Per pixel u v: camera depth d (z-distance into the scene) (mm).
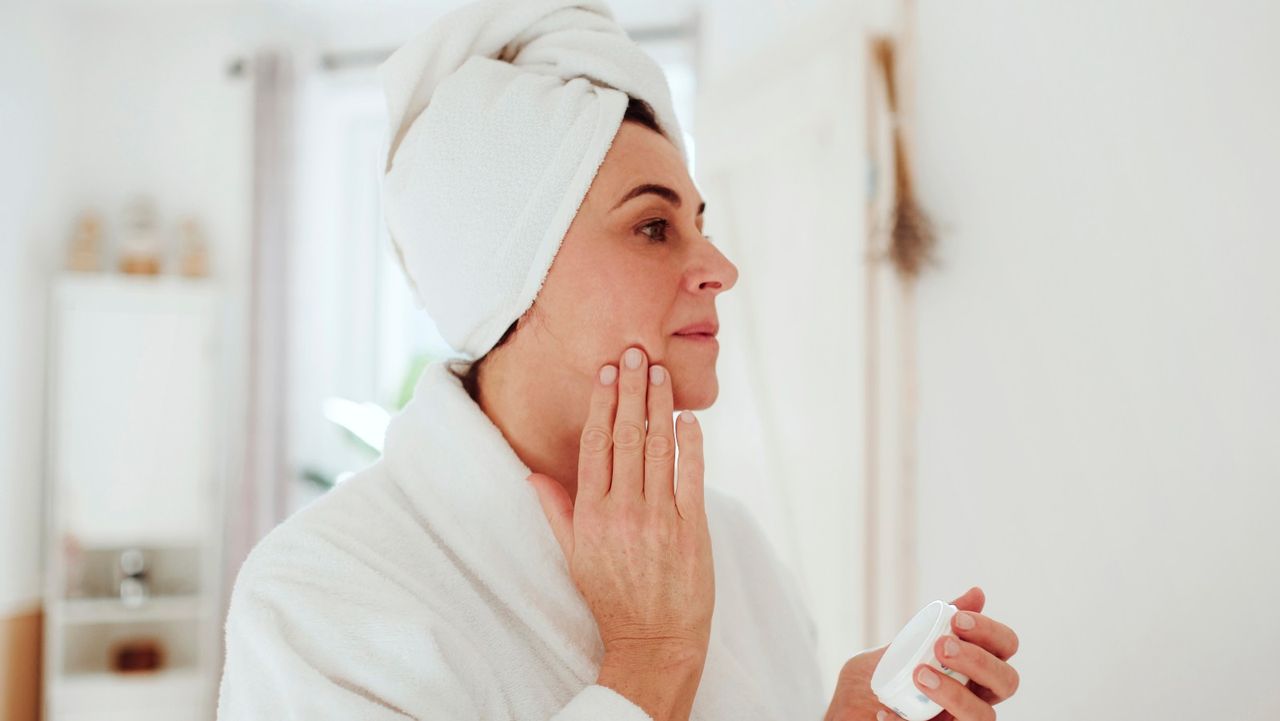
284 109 3373
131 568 3348
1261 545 979
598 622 671
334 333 3588
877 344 1613
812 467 1762
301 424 3504
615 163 734
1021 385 1326
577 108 733
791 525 1838
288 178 3367
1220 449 1025
